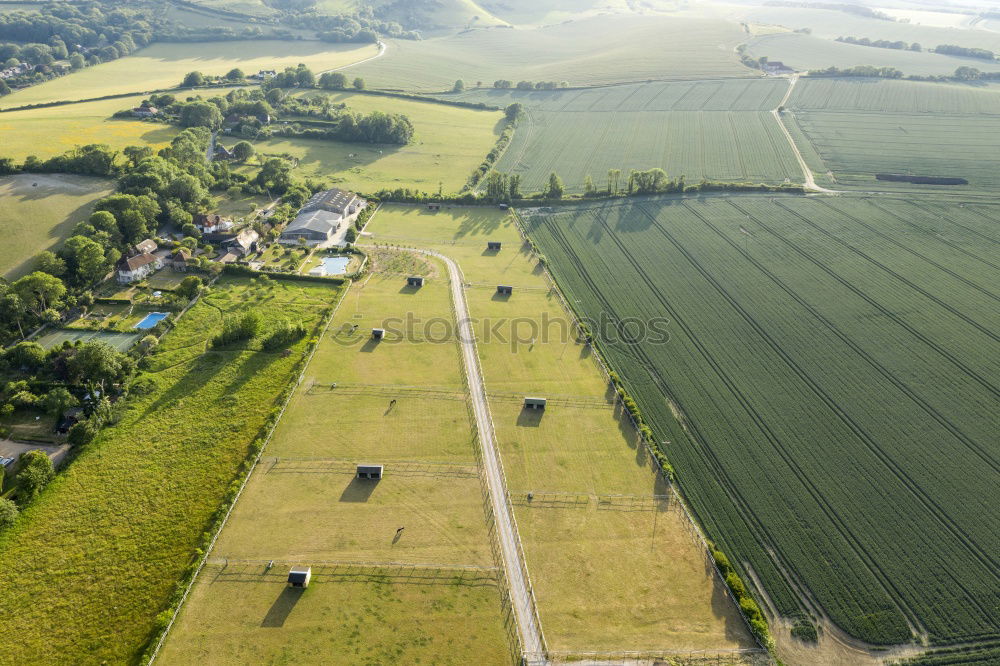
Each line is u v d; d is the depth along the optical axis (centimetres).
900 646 6931
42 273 11981
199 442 9256
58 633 6700
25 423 9481
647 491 8725
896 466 9269
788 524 8300
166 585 7212
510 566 7588
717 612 7175
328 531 7919
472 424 9794
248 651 6544
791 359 11612
